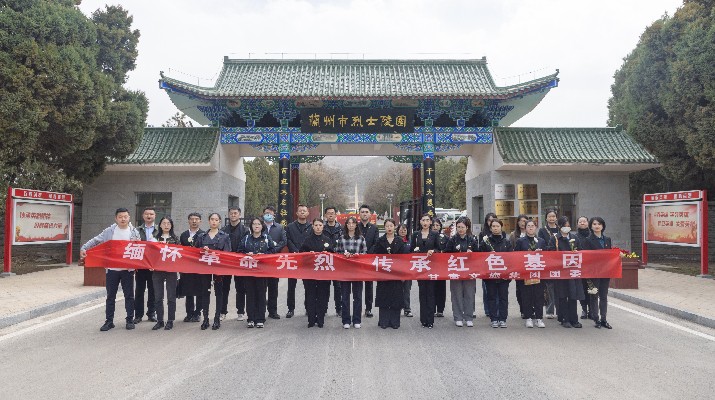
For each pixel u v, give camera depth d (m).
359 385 5.67
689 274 15.75
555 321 9.55
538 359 6.79
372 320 9.61
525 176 20.47
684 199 15.55
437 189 63.53
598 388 5.60
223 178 20.84
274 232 10.48
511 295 13.23
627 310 10.48
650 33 18.25
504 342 7.79
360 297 8.98
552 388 5.59
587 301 9.77
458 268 8.94
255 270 8.79
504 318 8.88
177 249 8.70
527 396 5.34
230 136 20.73
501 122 24.27
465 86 20.97
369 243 9.83
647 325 9.04
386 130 20.64
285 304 11.53
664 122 18.22
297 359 6.75
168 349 7.23
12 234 14.52
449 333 8.44
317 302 8.93
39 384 5.67
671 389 5.58
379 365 6.47
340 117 20.56
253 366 6.40
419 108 20.88
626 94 20.67
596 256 8.91
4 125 13.09
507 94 19.50
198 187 20.33
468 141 20.77
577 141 20.67
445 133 20.88
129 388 5.55
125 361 6.60
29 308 9.53
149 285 9.25
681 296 11.40
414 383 5.75
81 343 7.55
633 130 19.73
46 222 15.88
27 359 6.66
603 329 8.75
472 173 23.67
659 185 23.11
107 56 17.69
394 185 73.44
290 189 21.17
